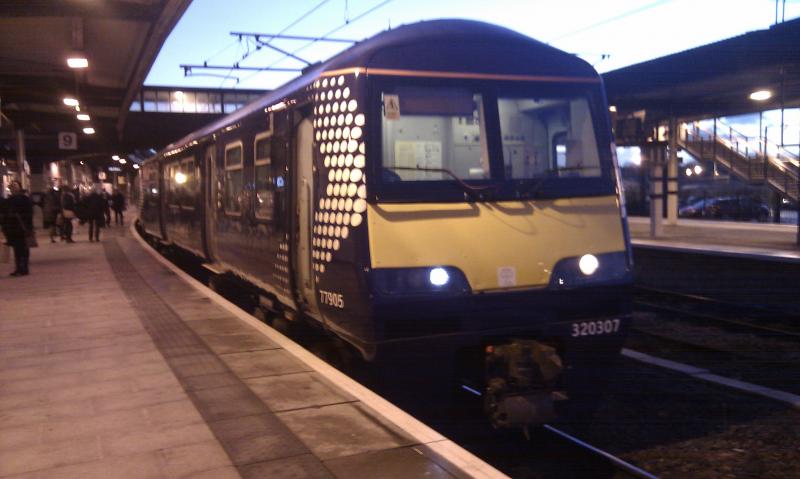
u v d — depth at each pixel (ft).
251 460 12.81
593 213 18.10
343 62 17.92
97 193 72.33
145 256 55.88
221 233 32.07
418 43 17.62
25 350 22.24
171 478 12.11
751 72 55.01
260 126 24.66
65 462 12.92
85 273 43.73
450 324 16.49
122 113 90.07
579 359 17.95
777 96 65.26
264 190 24.13
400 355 16.30
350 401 16.20
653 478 14.88
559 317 17.46
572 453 16.55
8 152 114.42
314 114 18.54
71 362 20.53
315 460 12.75
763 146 76.54
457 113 17.48
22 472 12.48
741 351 26.86
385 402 15.88
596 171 18.56
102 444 13.79
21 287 37.50
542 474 15.57
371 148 16.57
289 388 17.37
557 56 18.93
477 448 17.06
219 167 32.32
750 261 40.50
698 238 62.49
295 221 20.79
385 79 17.02
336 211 17.22
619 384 22.12
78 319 27.50
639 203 107.24
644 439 17.51
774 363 24.90
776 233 65.26
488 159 17.58
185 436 14.12
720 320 32.07
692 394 20.98
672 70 55.72
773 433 17.53
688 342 28.48
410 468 12.35
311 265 18.99
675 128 80.33
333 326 18.39
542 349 16.42
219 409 15.76
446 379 16.98
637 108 70.90
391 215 16.39
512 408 16.10
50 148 124.88
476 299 16.63
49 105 81.00
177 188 48.03
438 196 16.81
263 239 24.27
